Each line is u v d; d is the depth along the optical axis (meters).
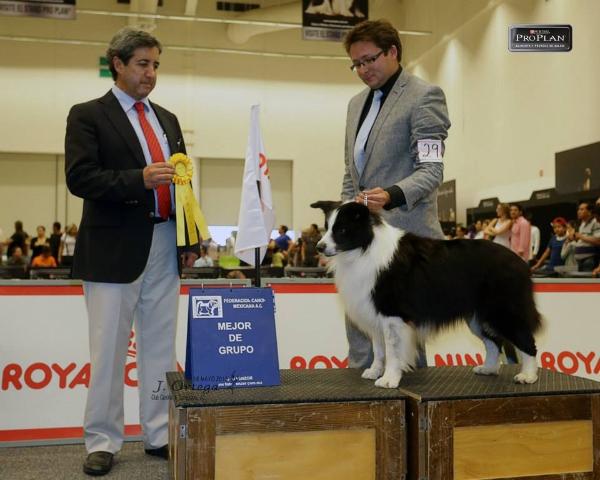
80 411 4.27
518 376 3.19
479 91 14.59
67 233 13.80
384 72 3.60
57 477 3.42
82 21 17.70
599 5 10.21
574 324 4.98
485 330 3.46
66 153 3.38
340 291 3.37
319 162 19.23
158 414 3.74
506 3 13.17
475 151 14.86
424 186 3.33
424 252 3.28
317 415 2.75
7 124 17.44
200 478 2.64
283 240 15.20
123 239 3.43
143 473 3.46
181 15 16.59
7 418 4.16
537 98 12.12
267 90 18.94
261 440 2.70
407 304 3.17
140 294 3.64
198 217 3.70
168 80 18.38
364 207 3.19
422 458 2.78
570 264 8.77
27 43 17.47
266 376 3.09
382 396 2.82
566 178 10.68
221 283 4.59
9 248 13.12
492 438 2.85
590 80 10.48
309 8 11.45
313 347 4.62
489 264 3.28
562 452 2.94
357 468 2.79
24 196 17.70
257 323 3.20
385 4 19.33
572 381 3.20
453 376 3.38
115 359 3.48
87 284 3.48
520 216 10.66
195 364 3.05
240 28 17.95
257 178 3.52
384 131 3.60
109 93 3.55
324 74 19.22
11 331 4.24
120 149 3.45
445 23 16.38
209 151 18.56
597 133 10.34
